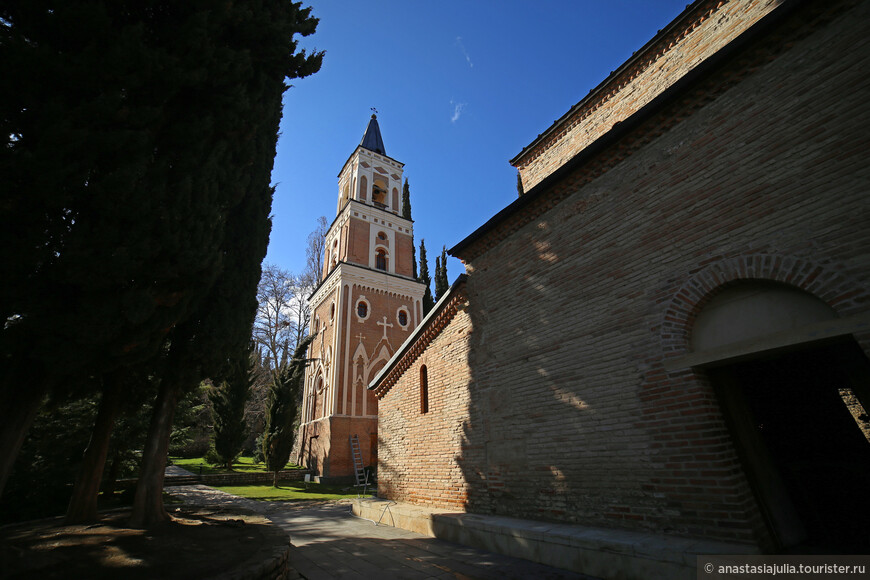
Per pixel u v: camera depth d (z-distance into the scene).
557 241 7.59
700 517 4.83
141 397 8.40
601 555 5.15
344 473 22.69
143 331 5.18
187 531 6.52
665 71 8.93
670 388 5.39
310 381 28.67
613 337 6.25
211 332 7.55
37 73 4.39
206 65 6.04
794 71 4.98
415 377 10.80
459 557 6.61
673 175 6.00
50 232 4.43
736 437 5.22
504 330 8.29
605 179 6.98
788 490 5.90
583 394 6.49
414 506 9.84
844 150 4.40
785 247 4.64
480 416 8.44
